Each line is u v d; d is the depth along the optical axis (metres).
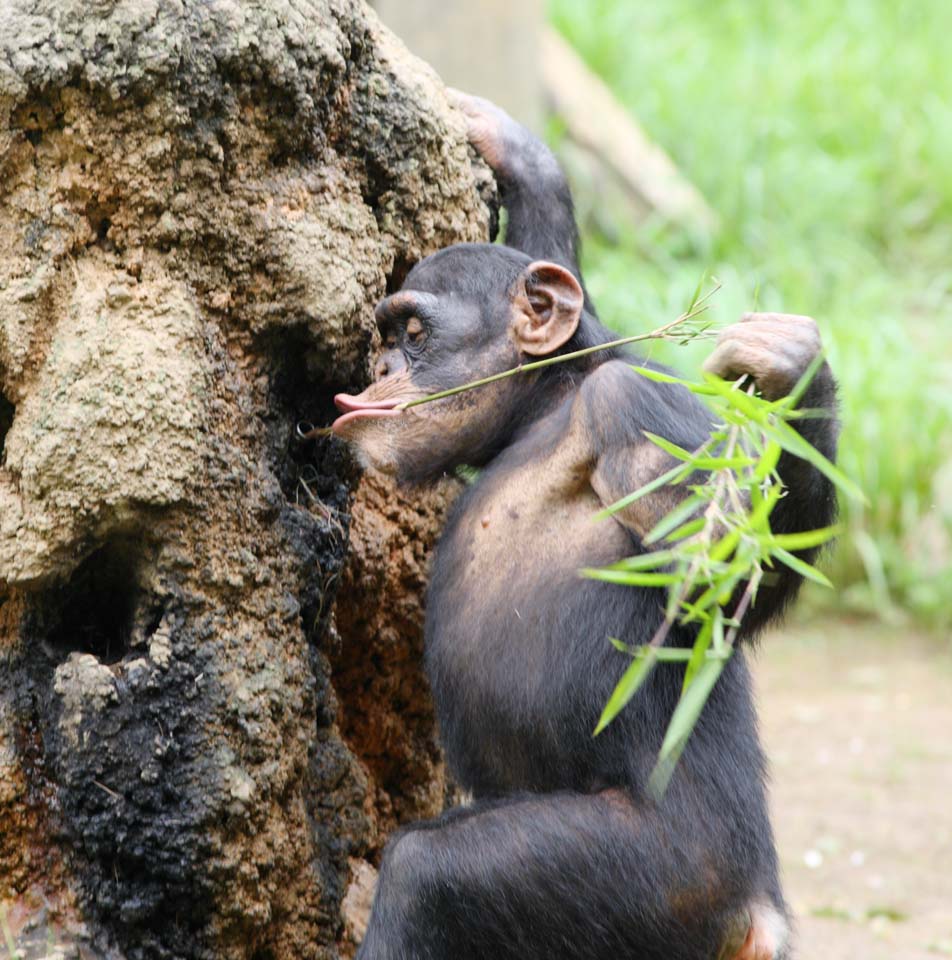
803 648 22.00
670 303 23.30
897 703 19.66
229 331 8.32
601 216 29.14
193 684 7.95
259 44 8.01
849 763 17.61
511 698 8.26
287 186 8.43
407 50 9.74
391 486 9.93
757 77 34.56
